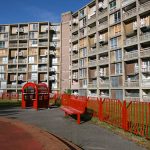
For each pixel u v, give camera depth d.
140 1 46.28
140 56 44.62
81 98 17.52
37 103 23.61
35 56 82.06
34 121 14.79
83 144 8.87
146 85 42.91
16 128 11.19
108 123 12.96
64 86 79.25
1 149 7.46
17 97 44.41
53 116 17.42
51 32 83.12
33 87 25.56
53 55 82.00
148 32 43.94
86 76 63.78
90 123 13.69
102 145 8.73
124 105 11.05
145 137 9.55
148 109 9.31
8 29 84.38
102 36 58.62
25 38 83.25
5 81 82.94
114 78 52.16
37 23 83.06
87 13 65.38
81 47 67.12
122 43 49.91
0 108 25.11
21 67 83.31
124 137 9.97
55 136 10.00
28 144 8.08
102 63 56.69
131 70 48.12
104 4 58.19
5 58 84.00
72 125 13.09
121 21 50.59
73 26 73.38
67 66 79.44
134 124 10.30
